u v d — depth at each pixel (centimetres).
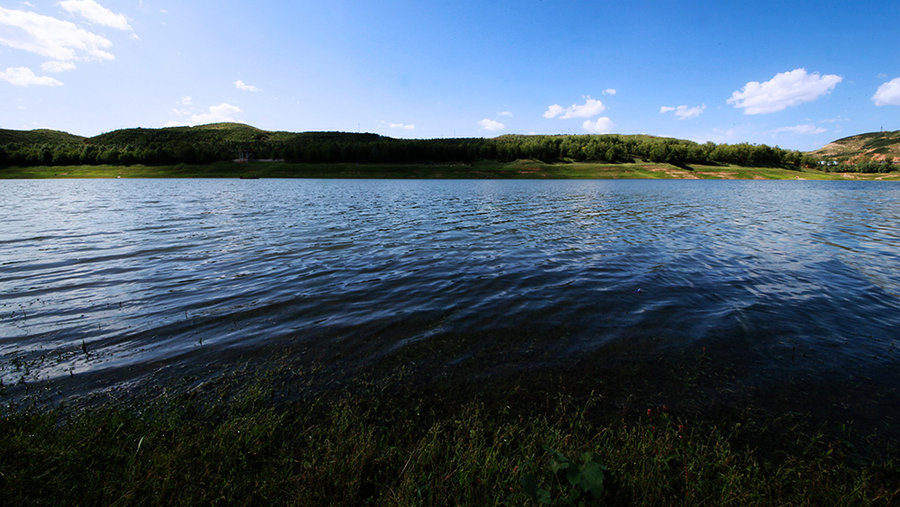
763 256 1435
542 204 3669
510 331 743
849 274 1184
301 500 339
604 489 343
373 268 1230
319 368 593
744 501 342
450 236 1853
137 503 330
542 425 448
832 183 10206
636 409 495
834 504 341
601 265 1288
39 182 9150
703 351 661
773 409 493
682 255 1447
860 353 652
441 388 541
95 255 1374
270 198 4259
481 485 358
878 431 449
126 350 646
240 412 468
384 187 7112
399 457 398
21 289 980
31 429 410
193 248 1514
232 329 743
